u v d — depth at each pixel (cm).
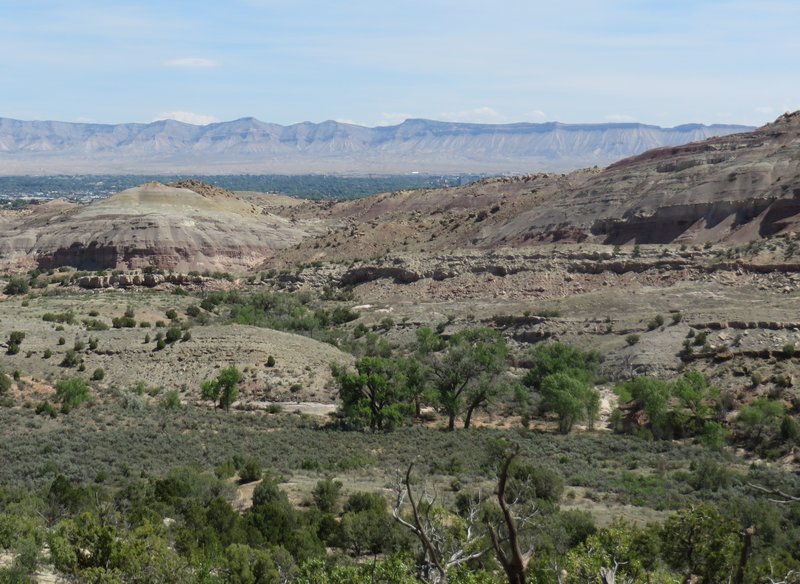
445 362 6969
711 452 5972
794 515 4106
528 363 8756
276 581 2786
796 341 7844
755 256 10681
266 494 4016
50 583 2681
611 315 9694
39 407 6084
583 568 2334
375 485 4550
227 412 6850
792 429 6034
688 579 2578
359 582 2228
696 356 7962
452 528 2702
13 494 3825
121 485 4403
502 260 12444
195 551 2972
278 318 11031
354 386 6681
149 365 7956
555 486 4556
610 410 7175
